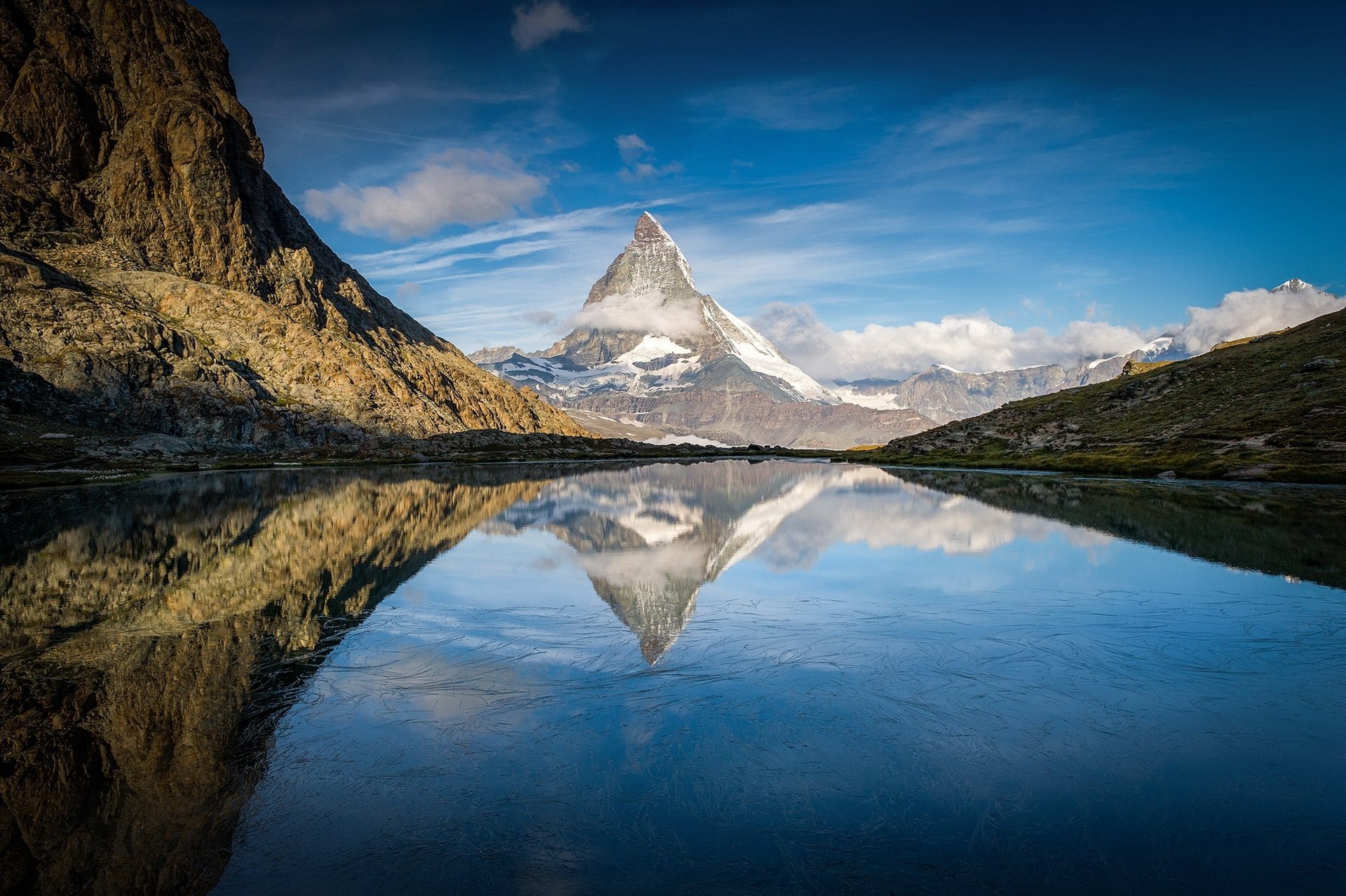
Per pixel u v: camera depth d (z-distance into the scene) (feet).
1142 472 340.80
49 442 474.90
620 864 48.80
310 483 350.84
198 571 137.18
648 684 78.69
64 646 92.79
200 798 57.11
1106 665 84.07
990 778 59.57
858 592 117.80
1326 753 63.36
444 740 65.98
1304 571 129.49
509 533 184.14
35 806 56.34
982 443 533.14
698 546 162.71
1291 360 426.10
